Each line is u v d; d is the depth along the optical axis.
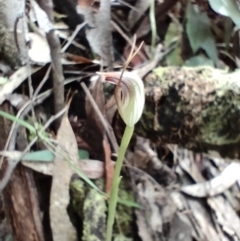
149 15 0.48
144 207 0.39
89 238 0.36
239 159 0.35
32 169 0.36
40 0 0.40
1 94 0.37
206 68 0.36
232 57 0.49
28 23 0.40
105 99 0.39
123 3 0.48
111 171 0.38
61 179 0.37
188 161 0.45
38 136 0.36
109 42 0.42
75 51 0.43
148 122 0.37
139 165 0.42
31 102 0.37
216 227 0.42
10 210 0.36
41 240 0.36
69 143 0.37
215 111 0.34
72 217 0.38
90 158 0.40
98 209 0.37
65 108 0.39
